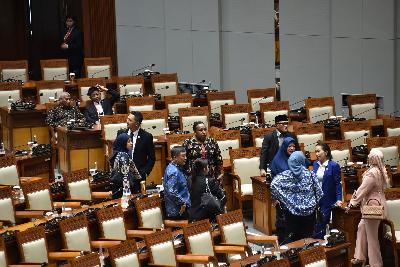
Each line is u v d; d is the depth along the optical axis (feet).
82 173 132.46
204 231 109.19
